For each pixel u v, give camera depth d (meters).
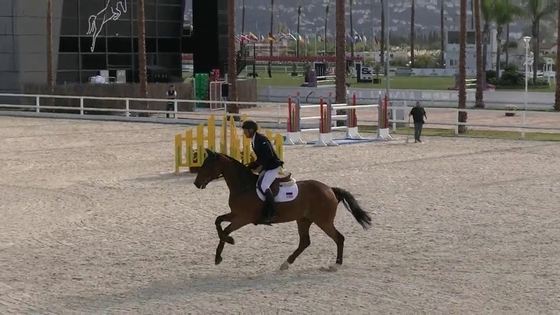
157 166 28.56
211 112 53.28
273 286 13.26
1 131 41.34
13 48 56.38
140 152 32.59
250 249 15.95
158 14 64.00
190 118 48.69
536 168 27.73
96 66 60.81
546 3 83.88
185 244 16.48
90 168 28.20
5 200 22.12
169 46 65.50
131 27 62.56
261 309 11.95
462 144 35.53
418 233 17.38
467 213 19.64
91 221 19.06
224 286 13.28
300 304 12.20
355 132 37.25
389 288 13.04
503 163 29.08
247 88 58.94
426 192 22.73
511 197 21.89
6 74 56.84
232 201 14.03
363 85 83.25
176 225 18.42
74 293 12.94
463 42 42.03
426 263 14.76
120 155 31.69
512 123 45.38
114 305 12.23
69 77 59.34
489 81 81.44
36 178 26.03
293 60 106.38
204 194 22.67
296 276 13.91
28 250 16.12
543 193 22.53
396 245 16.23
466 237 16.97
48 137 38.53
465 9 42.28
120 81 60.97
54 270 14.46
